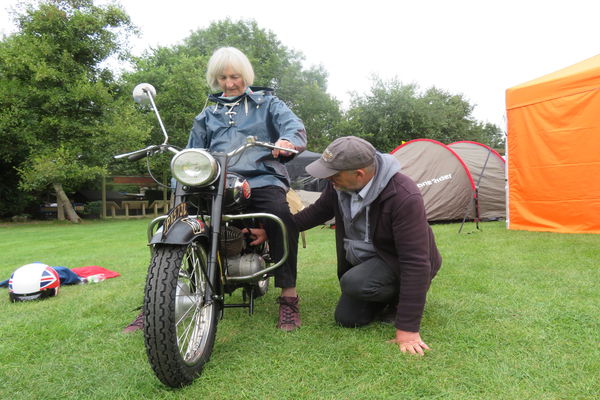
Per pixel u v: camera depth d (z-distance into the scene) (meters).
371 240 2.23
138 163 18.27
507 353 1.89
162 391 1.65
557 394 1.54
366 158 1.99
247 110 2.49
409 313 1.99
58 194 15.91
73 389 1.71
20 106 14.29
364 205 2.11
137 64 19.08
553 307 2.53
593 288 2.94
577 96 5.74
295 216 2.45
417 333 2.01
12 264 5.37
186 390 1.65
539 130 6.16
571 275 3.35
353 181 2.06
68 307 2.96
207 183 1.85
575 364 1.77
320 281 3.49
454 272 3.57
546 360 1.81
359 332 2.23
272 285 3.47
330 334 2.20
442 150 8.41
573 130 5.80
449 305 2.62
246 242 2.40
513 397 1.52
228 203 2.08
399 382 1.66
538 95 6.14
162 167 17.59
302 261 4.50
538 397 1.52
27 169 14.56
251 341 2.14
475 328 2.20
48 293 3.27
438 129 28.45
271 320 2.48
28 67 14.39
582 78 5.68
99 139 14.72
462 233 6.40
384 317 2.43
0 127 13.85
